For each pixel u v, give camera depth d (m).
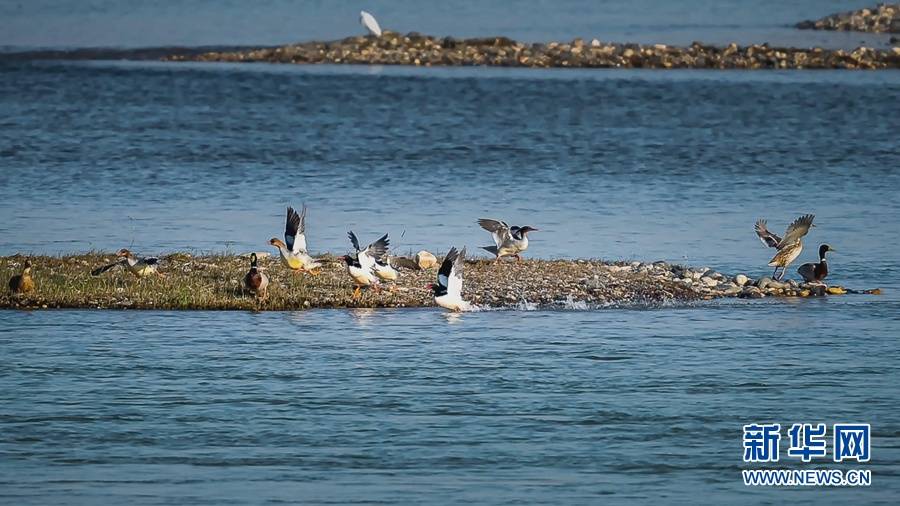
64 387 23.42
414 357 25.22
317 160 54.81
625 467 20.27
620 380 24.12
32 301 28.11
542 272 31.12
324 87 79.81
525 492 19.30
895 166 54.69
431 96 76.25
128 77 84.31
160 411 22.34
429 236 38.12
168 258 31.72
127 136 60.69
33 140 58.53
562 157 56.41
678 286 30.67
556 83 81.69
